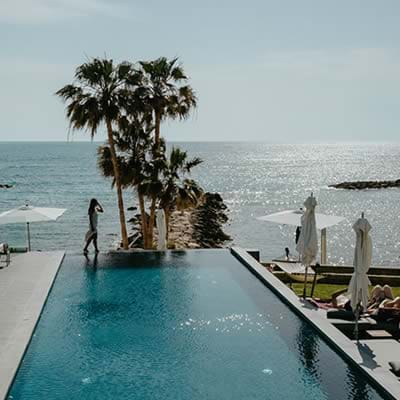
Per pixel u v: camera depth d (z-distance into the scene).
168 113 23.95
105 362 10.30
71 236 38.66
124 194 68.56
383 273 17.83
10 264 17.30
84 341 11.36
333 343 10.57
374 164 153.12
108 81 21.39
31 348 10.96
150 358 10.48
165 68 23.25
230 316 12.84
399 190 72.12
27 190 73.81
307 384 9.16
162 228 20.59
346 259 29.00
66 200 61.84
